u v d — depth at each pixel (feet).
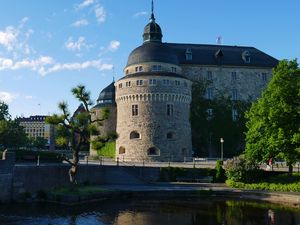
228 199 120.98
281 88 131.44
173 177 155.02
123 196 122.93
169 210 101.55
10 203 104.99
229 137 246.27
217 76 253.44
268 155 132.57
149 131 204.44
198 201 116.88
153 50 216.95
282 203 113.50
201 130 243.40
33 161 137.69
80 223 84.69
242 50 269.64
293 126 129.80
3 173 103.76
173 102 208.85
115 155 224.33
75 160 116.16
